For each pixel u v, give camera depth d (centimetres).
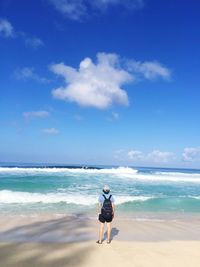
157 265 712
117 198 1903
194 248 862
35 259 736
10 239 926
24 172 3938
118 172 5000
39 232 1027
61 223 1173
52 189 2242
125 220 1296
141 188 2586
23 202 1678
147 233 1079
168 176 4388
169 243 916
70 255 774
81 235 1005
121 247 858
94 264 712
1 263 700
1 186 2283
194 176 4703
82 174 4009
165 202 1856
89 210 1505
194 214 1534
